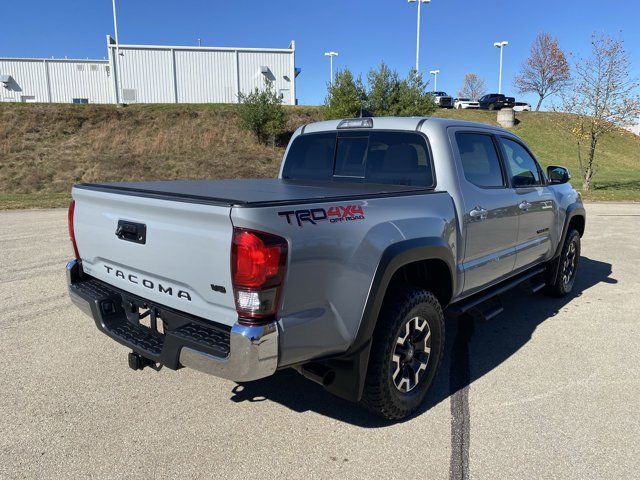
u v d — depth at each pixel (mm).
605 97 19469
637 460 2758
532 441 2936
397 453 2818
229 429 3049
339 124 4309
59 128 25859
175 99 41688
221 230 2371
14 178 20234
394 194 3062
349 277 2668
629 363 4031
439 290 3557
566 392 3541
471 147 3941
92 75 43594
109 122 27406
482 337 4625
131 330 3039
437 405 3375
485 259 3971
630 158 34375
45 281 6223
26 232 9711
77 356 4066
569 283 5891
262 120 28047
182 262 2590
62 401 3352
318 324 2555
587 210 14617
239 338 2299
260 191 3109
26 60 42312
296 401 3416
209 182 4066
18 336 4469
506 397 3475
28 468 2646
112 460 2725
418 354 3258
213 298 2480
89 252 3334
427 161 3650
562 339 4562
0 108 26766
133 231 2869
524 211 4434
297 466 2693
